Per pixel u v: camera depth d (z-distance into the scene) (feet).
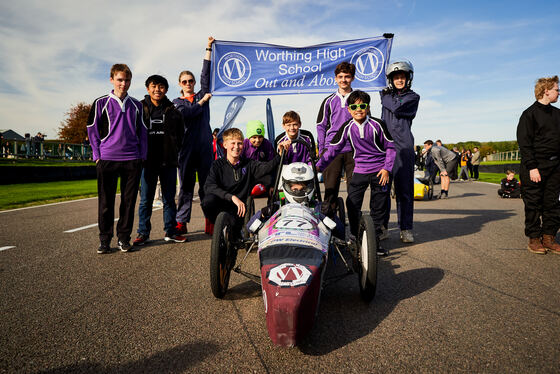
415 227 20.45
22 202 31.42
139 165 15.38
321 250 8.71
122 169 15.05
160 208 27.96
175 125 16.37
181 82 18.10
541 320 8.52
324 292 10.80
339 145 14.89
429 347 7.41
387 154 14.12
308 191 11.57
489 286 10.83
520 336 7.77
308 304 7.26
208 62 19.60
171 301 10.05
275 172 16.03
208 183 14.47
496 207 28.30
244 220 15.42
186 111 17.16
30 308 9.53
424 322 8.55
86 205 29.73
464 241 16.61
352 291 10.84
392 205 29.91
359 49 22.41
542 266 12.73
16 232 19.07
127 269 12.90
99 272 12.54
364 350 7.35
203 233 19.48
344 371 6.63
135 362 7.02
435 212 26.11
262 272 8.07
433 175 39.78
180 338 7.97
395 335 7.95
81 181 63.93
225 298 10.34
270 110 22.90
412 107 16.03
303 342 7.75
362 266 10.23
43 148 89.71
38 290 10.82
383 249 14.46
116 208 27.22
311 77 22.95
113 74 14.61
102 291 10.77
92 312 9.30
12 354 7.31
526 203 14.64
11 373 6.66
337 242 10.91
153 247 16.24
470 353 7.14
